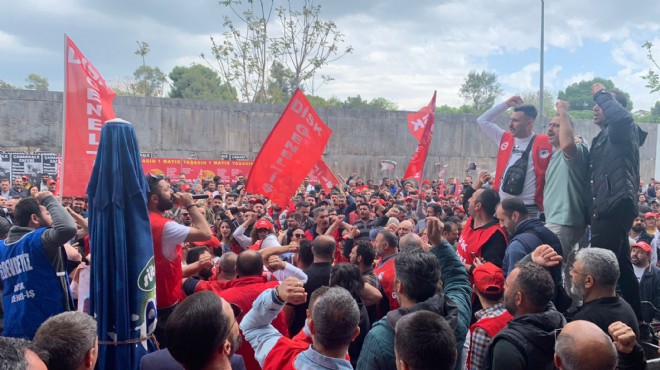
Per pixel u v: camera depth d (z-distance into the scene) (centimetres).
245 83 3238
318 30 3162
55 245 450
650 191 2231
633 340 290
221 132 2686
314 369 273
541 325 316
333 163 2902
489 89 6812
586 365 246
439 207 988
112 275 379
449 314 331
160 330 455
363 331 455
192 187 1973
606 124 538
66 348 268
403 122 3023
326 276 512
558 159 580
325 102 4916
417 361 252
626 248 522
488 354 324
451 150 3123
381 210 1205
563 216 566
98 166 383
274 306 318
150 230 397
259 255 470
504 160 731
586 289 372
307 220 1044
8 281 460
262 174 863
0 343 187
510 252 468
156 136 2581
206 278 587
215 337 250
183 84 6006
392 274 529
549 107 5628
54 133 2394
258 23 3170
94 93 593
